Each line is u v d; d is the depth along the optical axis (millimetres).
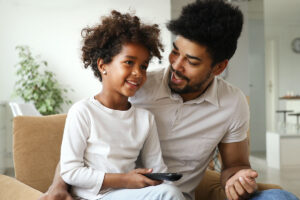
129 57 1034
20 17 4695
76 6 4801
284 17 6895
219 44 1073
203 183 1482
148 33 1086
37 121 1397
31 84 4457
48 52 4773
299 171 4262
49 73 4594
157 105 1248
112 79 1062
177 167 1276
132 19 1113
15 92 4418
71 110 1058
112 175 942
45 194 989
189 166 1289
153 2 4934
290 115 5695
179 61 1104
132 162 1080
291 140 4453
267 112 7199
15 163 1334
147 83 1279
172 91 1231
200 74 1111
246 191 990
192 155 1267
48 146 1380
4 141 4426
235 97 1271
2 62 4637
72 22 4809
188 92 1173
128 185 931
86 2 4789
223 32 1067
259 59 5504
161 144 1258
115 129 1060
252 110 5492
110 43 1069
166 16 4957
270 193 961
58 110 4828
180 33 1080
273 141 4574
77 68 4828
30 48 4734
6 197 1169
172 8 4430
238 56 4496
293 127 5539
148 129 1127
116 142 1049
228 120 1253
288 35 7145
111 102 1088
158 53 1138
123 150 1056
